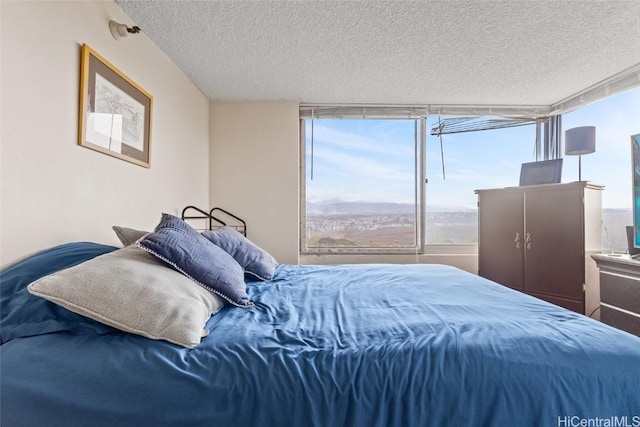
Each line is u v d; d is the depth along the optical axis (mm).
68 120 1415
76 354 818
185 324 922
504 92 2959
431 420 748
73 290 904
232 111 3213
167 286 1039
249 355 842
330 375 791
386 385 777
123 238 1457
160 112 2256
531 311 1165
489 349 846
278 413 743
